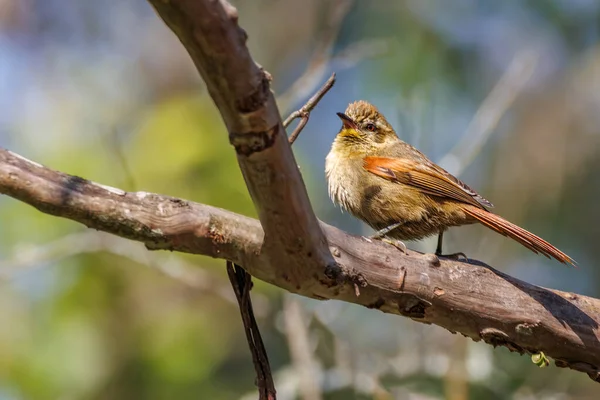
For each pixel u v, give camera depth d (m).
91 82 15.42
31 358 12.28
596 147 15.21
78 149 12.64
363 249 6.91
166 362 12.69
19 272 12.36
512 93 12.21
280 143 5.51
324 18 15.73
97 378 12.48
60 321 12.48
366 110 10.40
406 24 14.48
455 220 9.39
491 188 15.27
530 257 14.73
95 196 5.97
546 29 15.27
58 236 12.11
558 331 7.36
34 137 13.30
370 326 14.02
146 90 15.69
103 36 16.25
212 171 12.35
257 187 5.79
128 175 10.94
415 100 12.73
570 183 15.14
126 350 12.66
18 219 12.10
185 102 13.37
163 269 11.53
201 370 12.76
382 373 12.20
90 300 12.56
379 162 9.72
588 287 14.64
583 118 15.39
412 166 9.57
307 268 6.53
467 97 14.71
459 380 10.98
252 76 5.12
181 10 4.75
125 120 13.94
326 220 13.93
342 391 12.29
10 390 12.20
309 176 13.54
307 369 10.72
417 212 9.48
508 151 15.40
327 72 15.08
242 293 7.01
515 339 7.39
